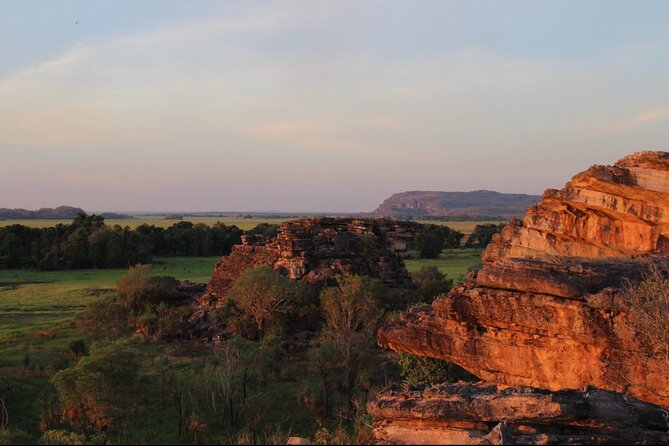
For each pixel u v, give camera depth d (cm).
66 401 3050
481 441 1266
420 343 2319
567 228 2508
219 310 5862
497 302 2091
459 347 2197
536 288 2014
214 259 15000
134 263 13475
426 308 2486
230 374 3528
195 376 4003
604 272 1992
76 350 4562
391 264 6141
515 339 2072
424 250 13712
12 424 3039
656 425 1355
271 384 3956
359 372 3881
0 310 7150
